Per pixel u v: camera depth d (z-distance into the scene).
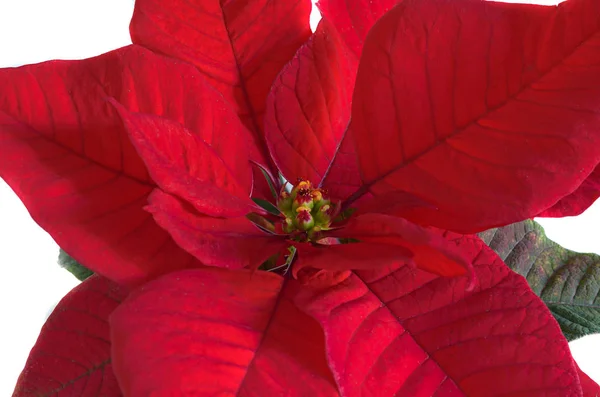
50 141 0.28
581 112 0.25
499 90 0.27
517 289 0.27
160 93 0.29
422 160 0.28
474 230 0.27
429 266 0.25
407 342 0.26
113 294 0.29
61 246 0.27
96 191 0.28
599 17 0.25
